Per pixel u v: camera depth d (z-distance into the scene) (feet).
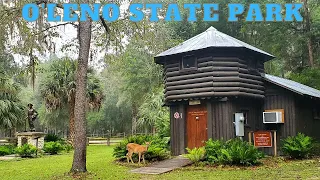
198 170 48.11
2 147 85.20
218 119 57.62
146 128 118.32
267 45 119.55
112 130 201.77
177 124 62.34
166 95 62.23
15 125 90.79
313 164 50.93
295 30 114.62
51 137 104.06
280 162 52.75
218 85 57.06
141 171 48.29
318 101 70.23
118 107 195.93
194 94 58.39
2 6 46.42
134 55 128.26
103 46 55.21
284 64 127.54
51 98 100.37
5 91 91.40
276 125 62.95
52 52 51.03
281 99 62.85
